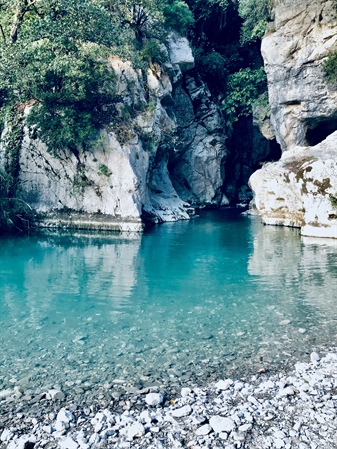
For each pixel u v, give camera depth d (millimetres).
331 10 26453
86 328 9531
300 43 27891
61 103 22875
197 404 6246
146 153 26359
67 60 21250
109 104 25234
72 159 24547
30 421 5906
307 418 5801
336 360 7684
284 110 29984
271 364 7676
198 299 11711
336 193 20891
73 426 5762
